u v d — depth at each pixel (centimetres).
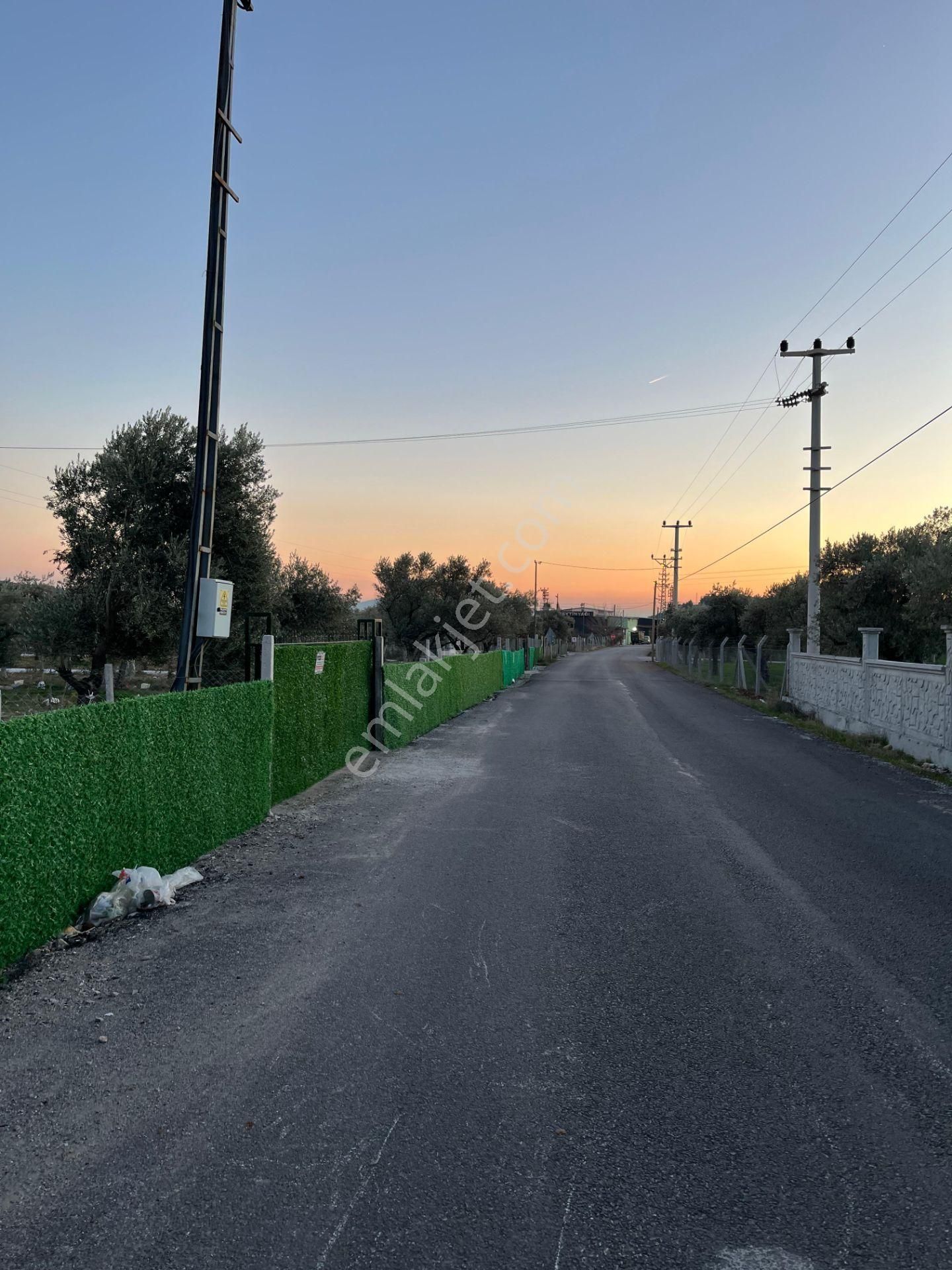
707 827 828
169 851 652
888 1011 415
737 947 502
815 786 1077
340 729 1203
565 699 2650
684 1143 301
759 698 2581
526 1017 405
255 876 654
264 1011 411
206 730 718
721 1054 369
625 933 525
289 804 949
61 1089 337
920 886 631
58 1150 296
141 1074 349
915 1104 329
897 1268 241
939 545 1797
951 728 1184
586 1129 310
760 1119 318
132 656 1727
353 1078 346
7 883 452
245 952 491
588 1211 264
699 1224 258
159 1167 285
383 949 496
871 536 2502
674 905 581
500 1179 280
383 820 864
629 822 855
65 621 1578
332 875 656
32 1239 250
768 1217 262
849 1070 355
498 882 638
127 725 590
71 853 523
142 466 1619
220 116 891
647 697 2756
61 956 483
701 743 1520
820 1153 296
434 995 430
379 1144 299
